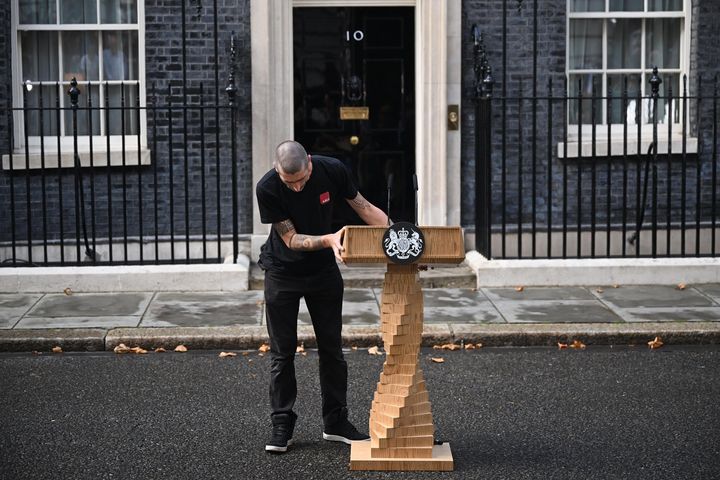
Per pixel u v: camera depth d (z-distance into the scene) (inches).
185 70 362.9
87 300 332.5
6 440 218.5
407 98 386.6
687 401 244.2
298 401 246.1
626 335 298.0
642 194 390.6
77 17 383.2
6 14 371.9
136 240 379.2
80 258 360.8
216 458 207.8
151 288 344.5
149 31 374.3
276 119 374.0
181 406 241.8
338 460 206.4
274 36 371.6
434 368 273.7
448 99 377.4
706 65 391.5
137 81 385.1
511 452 210.8
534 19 359.6
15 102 379.9
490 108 352.2
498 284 350.9
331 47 383.9
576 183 387.9
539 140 385.7
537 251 387.2
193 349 293.4
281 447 209.3
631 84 398.6
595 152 362.3
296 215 204.7
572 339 297.3
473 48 376.2
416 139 384.2
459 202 381.4
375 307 327.9
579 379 262.8
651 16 394.3
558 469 201.2
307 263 207.0
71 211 377.7
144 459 207.3
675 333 297.9
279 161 194.7
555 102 385.4
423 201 379.9
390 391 202.5
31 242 365.4
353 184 211.5
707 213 393.4
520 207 356.8
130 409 239.6
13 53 378.0
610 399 246.1
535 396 248.7
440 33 373.4
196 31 374.9
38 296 337.1
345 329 299.1
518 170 366.9
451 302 332.2
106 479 196.9
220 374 268.7
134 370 272.4
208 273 345.1
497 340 296.7
